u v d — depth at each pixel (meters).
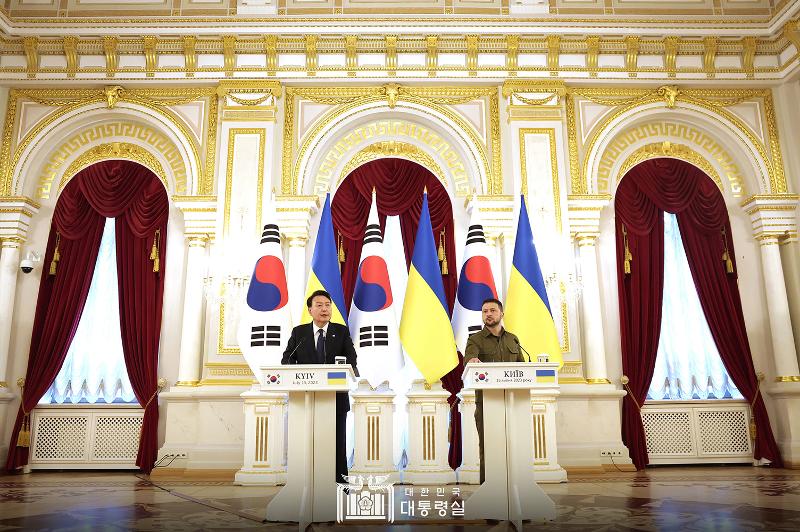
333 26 7.98
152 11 8.10
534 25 8.02
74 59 8.06
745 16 8.16
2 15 7.72
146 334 7.68
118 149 8.27
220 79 8.08
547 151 7.96
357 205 8.08
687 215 8.27
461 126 8.16
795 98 8.28
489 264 6.75
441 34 8.05
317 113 8.19
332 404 3.85
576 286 7.52
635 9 8.28
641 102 8.30
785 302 7.85
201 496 5.17
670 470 7.26
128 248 7.99
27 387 7.48
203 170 7.99
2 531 3.49
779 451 7.57
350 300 7.80
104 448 7.60
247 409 6.37
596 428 7.27
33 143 8.03
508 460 3.78
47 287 7.87
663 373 7.97
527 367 3.80
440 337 6.30
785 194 8.06
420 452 6.11
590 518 3.86
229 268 7.51
